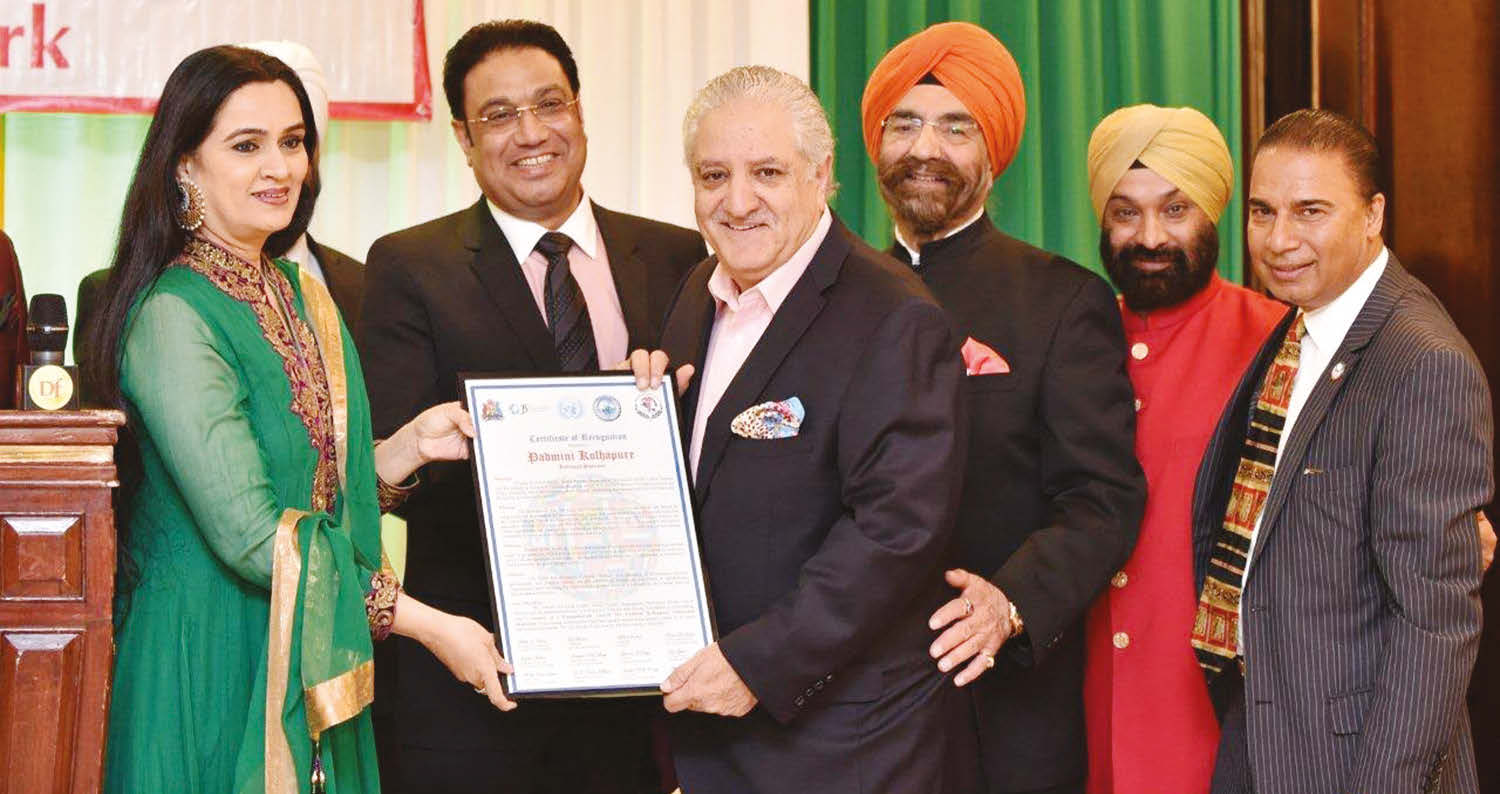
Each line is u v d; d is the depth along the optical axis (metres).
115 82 4.16
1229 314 3.13
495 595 2.54
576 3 4.43
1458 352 2.52
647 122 4.44
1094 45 4.44
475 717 2.99
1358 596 2.58
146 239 2.46
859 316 2.49
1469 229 4.12
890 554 2.39
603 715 3.06
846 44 4.43
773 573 2.49
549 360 3.05
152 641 2.43
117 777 2.41
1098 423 2.91
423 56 4.29
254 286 2.54
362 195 4.39
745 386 2.52
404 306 3.06
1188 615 2.96
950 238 3.10
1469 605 2.48
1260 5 4.44
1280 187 2.65
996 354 2.96
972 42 3.08
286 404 2.51
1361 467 2.57
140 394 2.41
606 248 3.22
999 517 2.93
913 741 2.52
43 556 2.27
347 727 2.55
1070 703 3.00
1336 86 4.29
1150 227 3.09
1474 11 4.12
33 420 2.26
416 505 3.06
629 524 2.57
